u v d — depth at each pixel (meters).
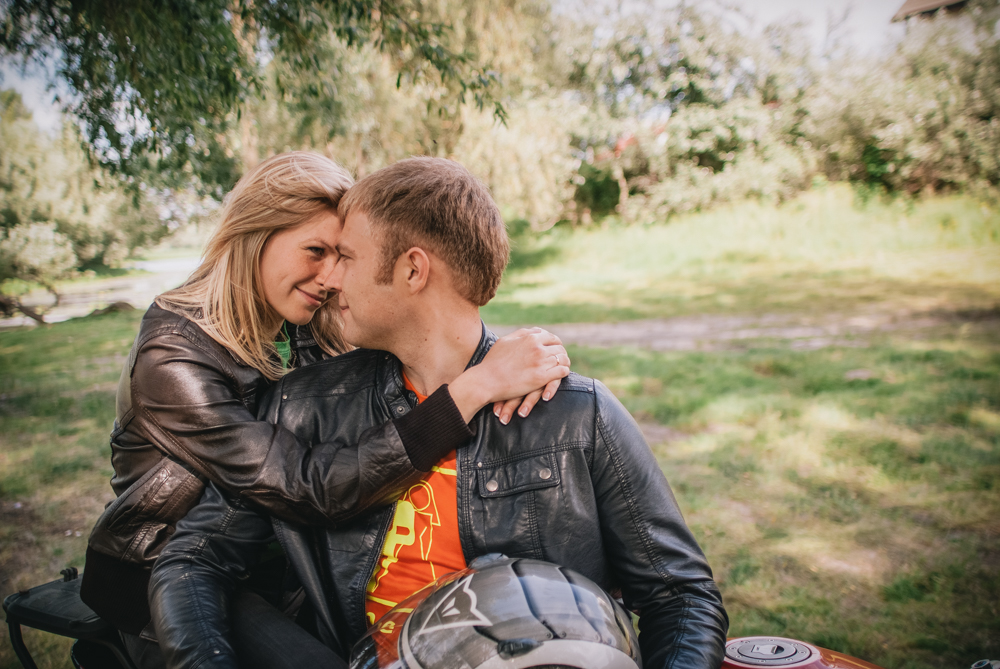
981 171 14.69
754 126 18.20
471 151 14.70
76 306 15.39
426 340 1.23
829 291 11.45
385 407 1.29
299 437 1.30
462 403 1.15
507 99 14.66
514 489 1.16
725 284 13.17
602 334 9.82
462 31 11.70
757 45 18.47
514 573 0.93
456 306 1.22
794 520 3.63
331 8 5.21
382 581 1.21
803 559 3.19
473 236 1.18
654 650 1.06
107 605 1.35
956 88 15.06
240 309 1.41
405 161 1.20
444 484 1.20
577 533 1.14
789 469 4.38
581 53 19.66
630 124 19.39
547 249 18.75
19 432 5.83
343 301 1.22
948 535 3.42
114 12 4.38
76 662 1.51
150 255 24.64
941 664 2.40
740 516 3.68
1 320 14.30
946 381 6.32
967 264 12.07
